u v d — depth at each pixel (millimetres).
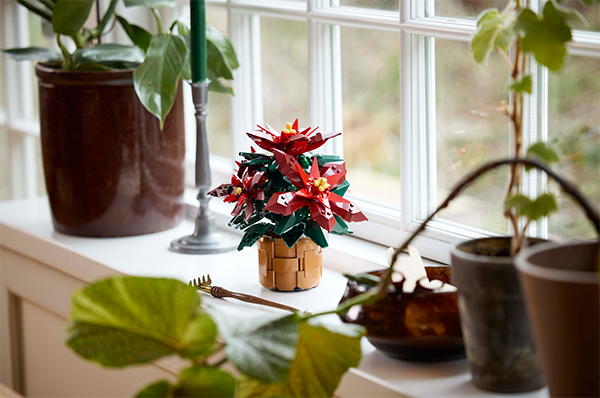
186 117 2805
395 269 2082
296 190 2201
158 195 2500
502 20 1964
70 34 2465
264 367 1574
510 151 2215
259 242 2271
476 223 2314
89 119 2426
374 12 2391
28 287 2590
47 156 2475
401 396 1999
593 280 1517
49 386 2609
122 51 2451
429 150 2357
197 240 2447
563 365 1611
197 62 2395
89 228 2488
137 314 1569
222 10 2660
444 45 2311
